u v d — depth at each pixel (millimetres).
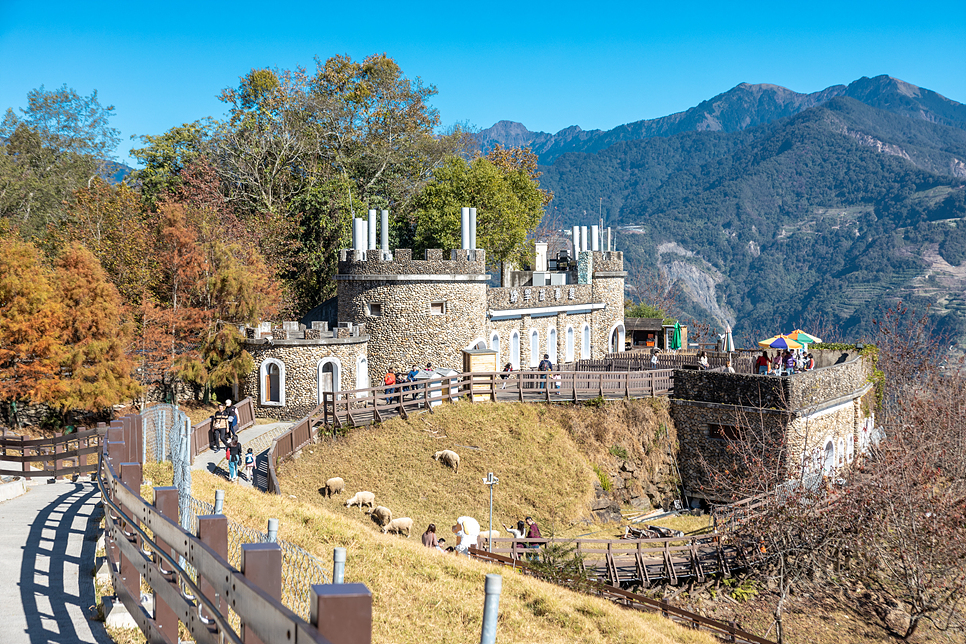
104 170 70938
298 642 3035
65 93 70625
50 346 37625
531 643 13961
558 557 25219
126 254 47281
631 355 50750
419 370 42188
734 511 29109
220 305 44031
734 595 27062
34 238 55281
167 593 5922
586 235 59406
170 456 21734
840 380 39625
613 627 16453
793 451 35344
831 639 25328
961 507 27766
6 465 25484
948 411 39312
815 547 27750
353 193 66125
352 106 70500
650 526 33656
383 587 14711
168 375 45656
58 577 10602
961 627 26344
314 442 33438
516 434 37500
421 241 63406
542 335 53312
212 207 54781
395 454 34062
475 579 16703
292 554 12328
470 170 64438
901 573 28312
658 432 39938
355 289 45469
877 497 28359
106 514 9383
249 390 42344
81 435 21844
